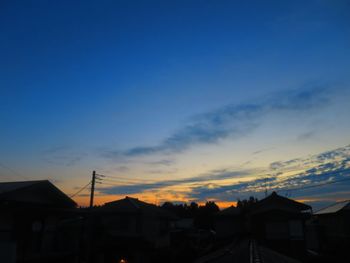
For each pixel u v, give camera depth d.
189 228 51.22
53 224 19.98
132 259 21.75
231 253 27.50
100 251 22.08
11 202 16.20
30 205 17.50
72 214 21.20
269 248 32.81
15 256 14.89
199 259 23.70
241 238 49.62
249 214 43.75
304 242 35.97
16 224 17.11
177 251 22.91
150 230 30.12
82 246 22.78
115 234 25.05
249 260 22.81
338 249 26.64
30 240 17.98
